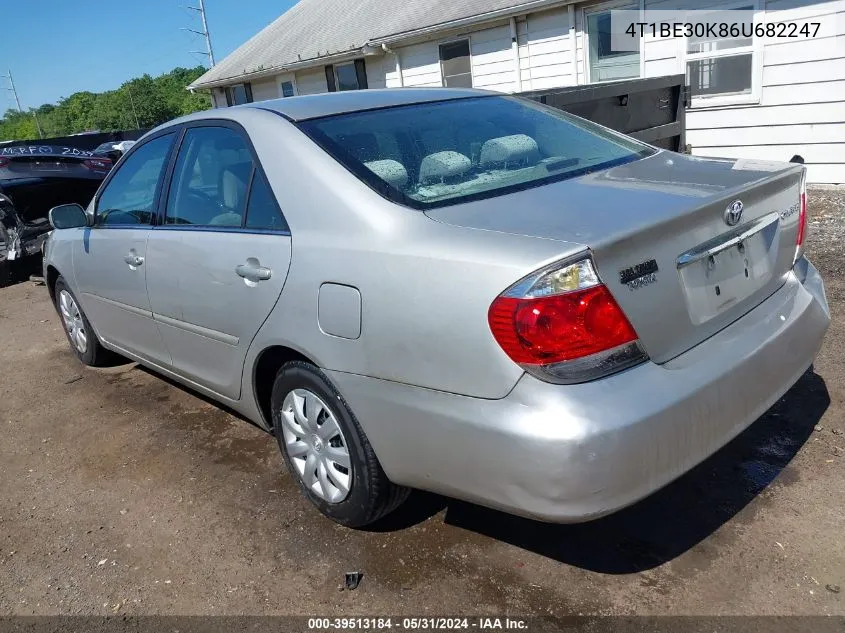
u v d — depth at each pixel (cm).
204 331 318
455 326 209
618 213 219
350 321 238
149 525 303
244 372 301
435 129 297
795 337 256
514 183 262
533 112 339
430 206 241
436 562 261
